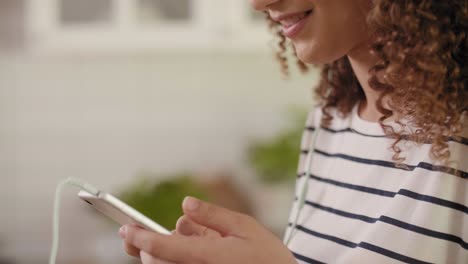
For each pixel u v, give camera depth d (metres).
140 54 2.98
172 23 2.84
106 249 2.39
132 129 3.01
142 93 3.01
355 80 1.09
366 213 0.95
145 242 0.77
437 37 0.82
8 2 2.84
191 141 3.05
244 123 3.06
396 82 0.86
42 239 2.94
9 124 2.95
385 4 0.85
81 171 2.99
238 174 3.04
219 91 3.05
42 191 2.97
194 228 0.86
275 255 0.79
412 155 0.91
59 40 2.78
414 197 0.87
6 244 2.87
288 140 2.78
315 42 0.91
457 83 0.84
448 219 0.84
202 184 2.75
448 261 0.84
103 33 2.79
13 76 2.93
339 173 1.03
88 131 2.99
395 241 0.87
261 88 3.06
